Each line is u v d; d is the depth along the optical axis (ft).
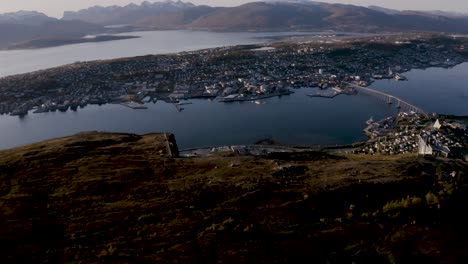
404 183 171.42
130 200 167.43
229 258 112.27
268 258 111.24
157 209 154.92
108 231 136.77
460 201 132.05
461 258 103.45
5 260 119.96
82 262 115.24
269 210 145.89
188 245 121.39
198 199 163.12
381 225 123.13
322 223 131.64
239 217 141.38
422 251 107.14
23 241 132.46
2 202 171.22
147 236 130.31
